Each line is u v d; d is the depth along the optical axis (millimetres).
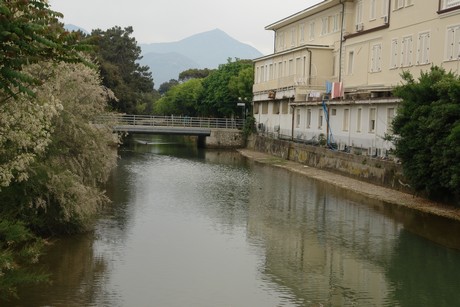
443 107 22703
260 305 13477
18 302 12930
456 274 16328
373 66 40188
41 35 8445
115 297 13602
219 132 65188
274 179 36281
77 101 20781
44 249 17203
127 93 62594
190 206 26031
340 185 32875
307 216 24047
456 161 22156
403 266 17016
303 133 48375
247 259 17406
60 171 17734
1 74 8148
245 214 24359
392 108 32875
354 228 21859
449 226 22250
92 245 18156
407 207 25938
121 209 24641
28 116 10148
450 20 30703
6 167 10727
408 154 25562
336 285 15180
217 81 73875
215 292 14289
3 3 7805
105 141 22172
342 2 46906
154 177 36562
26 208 16797
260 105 63125
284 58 56688
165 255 17500
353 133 38344
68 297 13430
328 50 49906
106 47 75250
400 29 36188
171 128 63031
